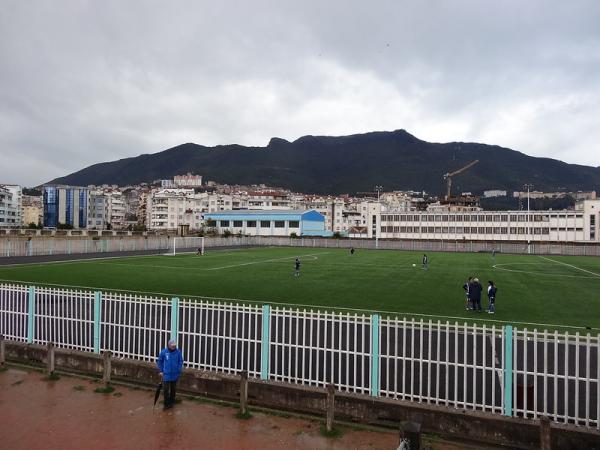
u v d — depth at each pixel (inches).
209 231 4252.0
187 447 309.9
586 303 954.1
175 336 493.4
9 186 5605.3
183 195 5723.4
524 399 362.0
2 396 397.7
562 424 313.1
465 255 2773.1
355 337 412.5
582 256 2795.3
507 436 320.5
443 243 3307.1
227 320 735.7
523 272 1658.5
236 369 460.1
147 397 398.0
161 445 312.0
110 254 2345.0
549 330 709.3
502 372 366.3
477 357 542.9
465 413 331.6
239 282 1253.7
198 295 1012.5
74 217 5438.0
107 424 343.3
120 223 6072.8
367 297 1007.0
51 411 366.6
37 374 455.2
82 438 320.5
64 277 1322.6
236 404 382.9
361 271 1624.0
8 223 5413.4
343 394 363.9
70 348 543.8
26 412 364.2
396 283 1273.4
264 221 4507.9
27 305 590.2
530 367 519.8
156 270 1566.2
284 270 1626.5
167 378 372.5
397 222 4803.2
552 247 3006.9
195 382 413.1
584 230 4141.2
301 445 315.3
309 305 899.4
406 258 2385.6
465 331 396.8
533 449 314.3
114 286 1144.8
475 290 864.3
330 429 335.0
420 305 915.4
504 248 3137.3
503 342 366.0
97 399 392.5
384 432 335.3
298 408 374.9
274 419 356.2
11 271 1476.4
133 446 309.7
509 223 4387.3
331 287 1168.2
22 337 563.8
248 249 3157.0
